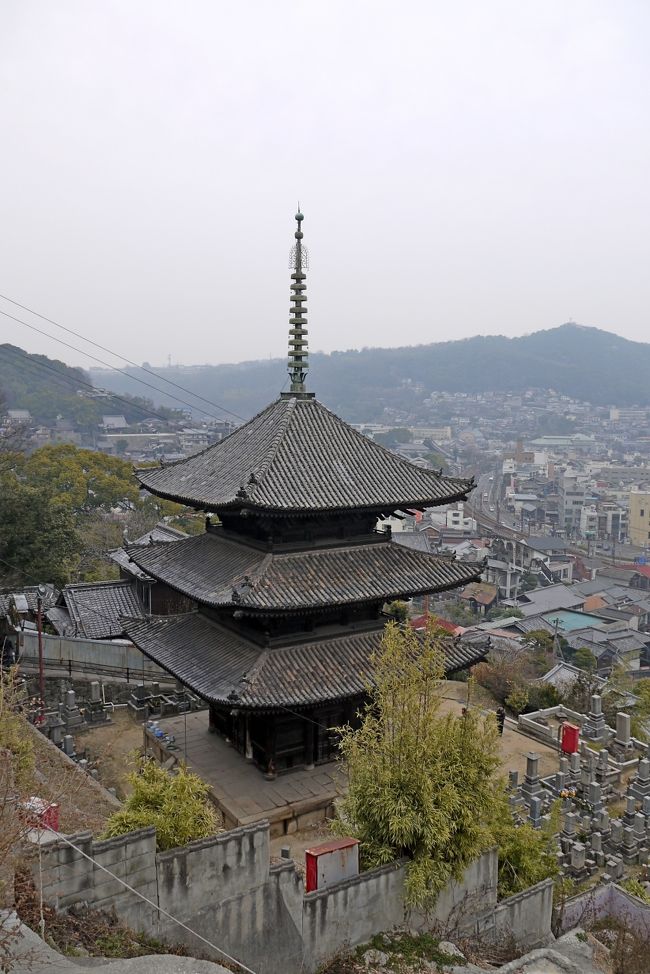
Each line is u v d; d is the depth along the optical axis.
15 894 17.38
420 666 25.11
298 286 39.97
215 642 37.25
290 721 35.16
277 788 33.91
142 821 21.27
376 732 24.98
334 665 34.56
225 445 41.22
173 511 118.19
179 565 39.25
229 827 31.78
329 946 21.75
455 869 23.08
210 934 20.05
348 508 34.31
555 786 41.16
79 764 38.34
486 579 154.75
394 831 22.59
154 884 19.34
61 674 49.28
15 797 17.75
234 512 34.34
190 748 38.06
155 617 41.72
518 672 64.12
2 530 68.25
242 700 31.06
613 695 61.41
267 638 34.19
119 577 84.81
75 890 18.44
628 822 38.78
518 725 51.81
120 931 18.56
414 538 126.19
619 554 193.12
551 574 164.88
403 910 23.17
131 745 42.47
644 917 28.33
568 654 107.44
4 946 15.76
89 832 18.73
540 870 27.19
